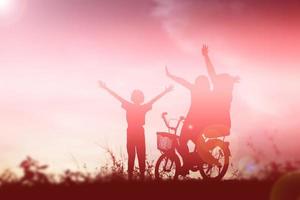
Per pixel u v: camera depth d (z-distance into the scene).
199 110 15.36
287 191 8.96
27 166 8.91
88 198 9.28
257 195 9.62
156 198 9.56
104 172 10.94
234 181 11.38
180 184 10.92
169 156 15.76
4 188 9.45
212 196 9.80
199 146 14.95
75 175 9.91
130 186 10.20
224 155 14.59
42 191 9.50
